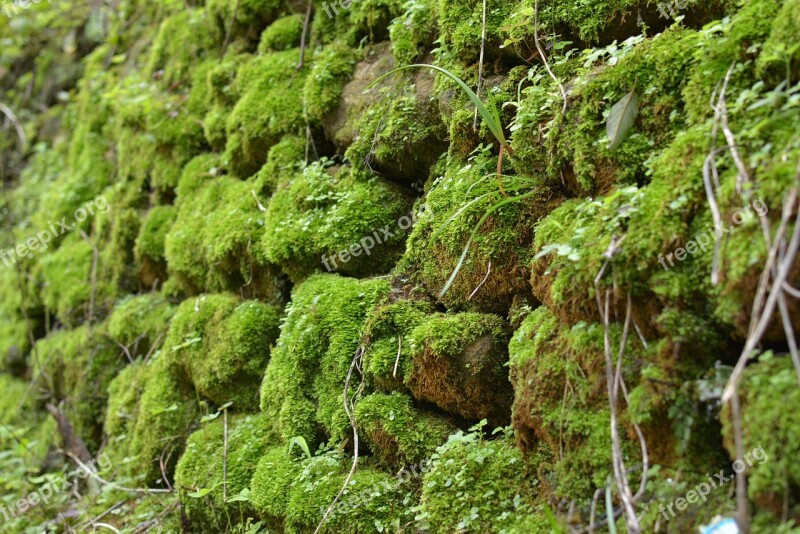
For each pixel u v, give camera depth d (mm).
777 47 1826
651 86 2188
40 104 7371
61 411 4512
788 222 1652
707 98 2021
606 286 1972
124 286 4762
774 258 1629
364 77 3469
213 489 3035
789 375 1617
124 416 3977
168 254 4105
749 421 1639
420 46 3174
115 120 5512
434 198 2758
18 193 6672
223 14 4578
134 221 4699
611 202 2074
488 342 2457
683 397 1810
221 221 3744
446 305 2682
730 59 2012
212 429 3393
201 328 3635
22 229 6242
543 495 2150
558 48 2557
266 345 3410
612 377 1946
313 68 3650
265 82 3889
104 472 3939
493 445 2365
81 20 7133
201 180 4277
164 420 3668
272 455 2934
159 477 3631
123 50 6121
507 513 2180
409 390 2670
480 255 2520
